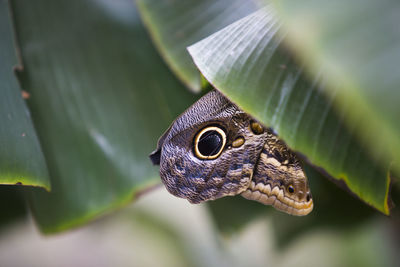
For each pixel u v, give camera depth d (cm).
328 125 54
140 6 62
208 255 97
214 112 56
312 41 53
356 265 71
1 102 60
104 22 67
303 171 57
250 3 60
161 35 62
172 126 55
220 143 56
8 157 59
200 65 54
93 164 67
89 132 67
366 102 52
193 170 56
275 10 55
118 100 67
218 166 56
